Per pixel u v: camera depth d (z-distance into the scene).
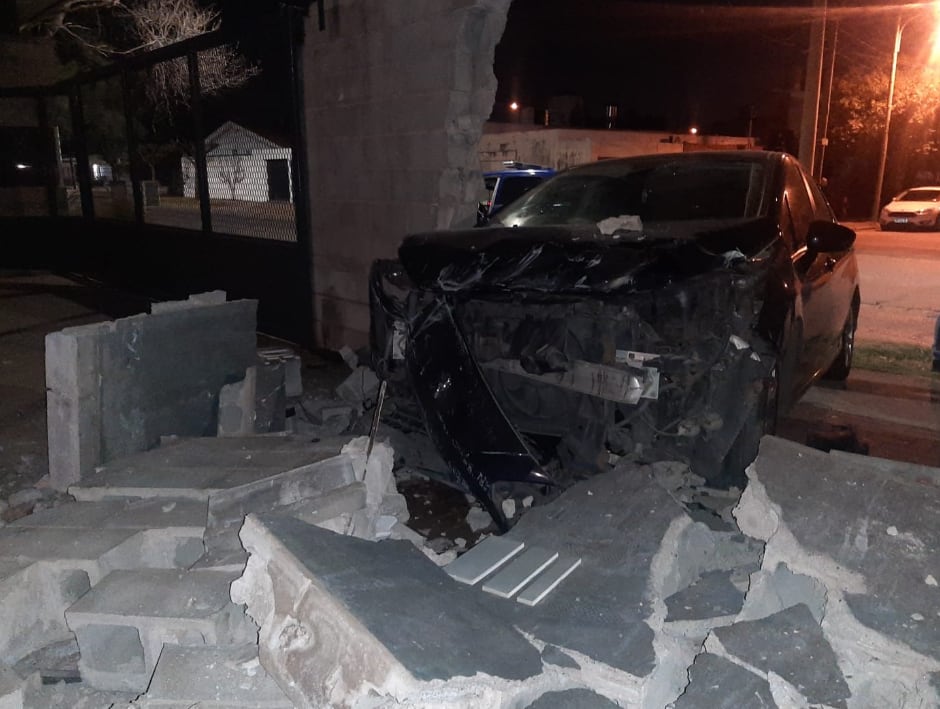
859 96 36.22
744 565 3.13
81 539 3.21
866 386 6.82
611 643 2.56
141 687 2.81
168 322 4.57
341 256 7.35
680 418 3.69
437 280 4.08
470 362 4.01
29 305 10.38
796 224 4.85
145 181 11.18
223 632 2.75
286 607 2.50
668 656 2.54
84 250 13.17
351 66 6.76
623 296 3.62
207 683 2.54
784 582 2.77
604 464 3.84
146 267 11.18
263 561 2.65
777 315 3.76
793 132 40.41
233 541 3.29
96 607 2.80
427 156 6.16
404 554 2.90
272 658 2.45
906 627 2.37
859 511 2.79
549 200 5.20
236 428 4.82
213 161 9.18
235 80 8.52
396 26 6.23
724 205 4.66
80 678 2.90
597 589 2.90
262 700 2.47
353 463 3.89
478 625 2.50
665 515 3.22
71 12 18.91
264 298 8.56
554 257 3.80
